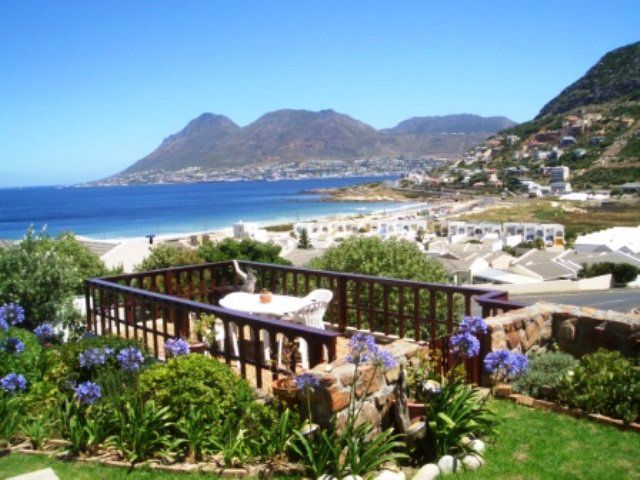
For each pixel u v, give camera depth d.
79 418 5.00
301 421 4.47
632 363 5.45
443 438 4.32
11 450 4.90
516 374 5.32
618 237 76.81
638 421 4.86
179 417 4.69
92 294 8.35
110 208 187.62
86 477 4.32
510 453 4.44
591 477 4.05
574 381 5.25
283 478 4.11
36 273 11.14
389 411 4.52
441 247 72.38
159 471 4.36
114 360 5.86
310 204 195.12
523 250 77.06
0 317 6.74
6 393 5.46
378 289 12.48
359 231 98.38
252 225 80.62
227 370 5.02
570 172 175.50
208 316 6.04
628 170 160.38
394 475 3.99
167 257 21.17
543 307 6.34
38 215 161.12
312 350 5.06
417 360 4.95
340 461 4.11
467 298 6.69
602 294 49.47
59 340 10.41
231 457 4.33
